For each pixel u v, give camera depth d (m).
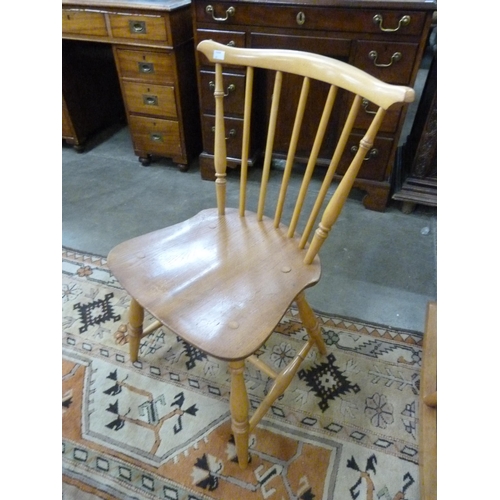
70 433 0.95
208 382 1.06
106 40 1.64
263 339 0.65
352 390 1.03
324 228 0.76
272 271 0.79
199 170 2.01
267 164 0.87
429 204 1.58
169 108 1.77
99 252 1.49
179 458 0.90
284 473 0.87
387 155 1.53
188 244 0.85
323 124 0.74
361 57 1.33
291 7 1.30
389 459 0.90
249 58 0.77
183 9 1.56
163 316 0.68
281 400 1.01
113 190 1.86
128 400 1.02
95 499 0.84
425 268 1.42
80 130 2.13
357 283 1.35
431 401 0.86
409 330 1.18
